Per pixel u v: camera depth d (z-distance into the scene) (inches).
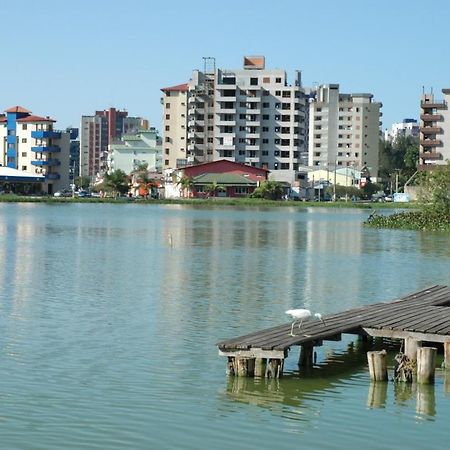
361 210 7086.6
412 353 1091.9
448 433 832.3
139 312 1476.4
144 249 2832.2
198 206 7588.6
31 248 2805.1
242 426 837.8
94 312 1467.8
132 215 5428.2
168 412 874.8
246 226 4303.6
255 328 1337.4
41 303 1565.0
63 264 2289.6
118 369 1043.3
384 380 1014.4
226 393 949.2
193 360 1099.9
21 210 6082.7
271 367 1015.0
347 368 1083.9
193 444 784.9
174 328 1322.6
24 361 1075.3
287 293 1777.8
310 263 2447.1
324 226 4409.5
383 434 826.2
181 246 2979.8
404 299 1501.0
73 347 1166.3
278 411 888.9
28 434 796.6
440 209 4355.3
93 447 768.9
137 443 783.1
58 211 5964.6
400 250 2965.1
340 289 1868.8
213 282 1940.2
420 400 941.8
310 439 807.1
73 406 884.0
